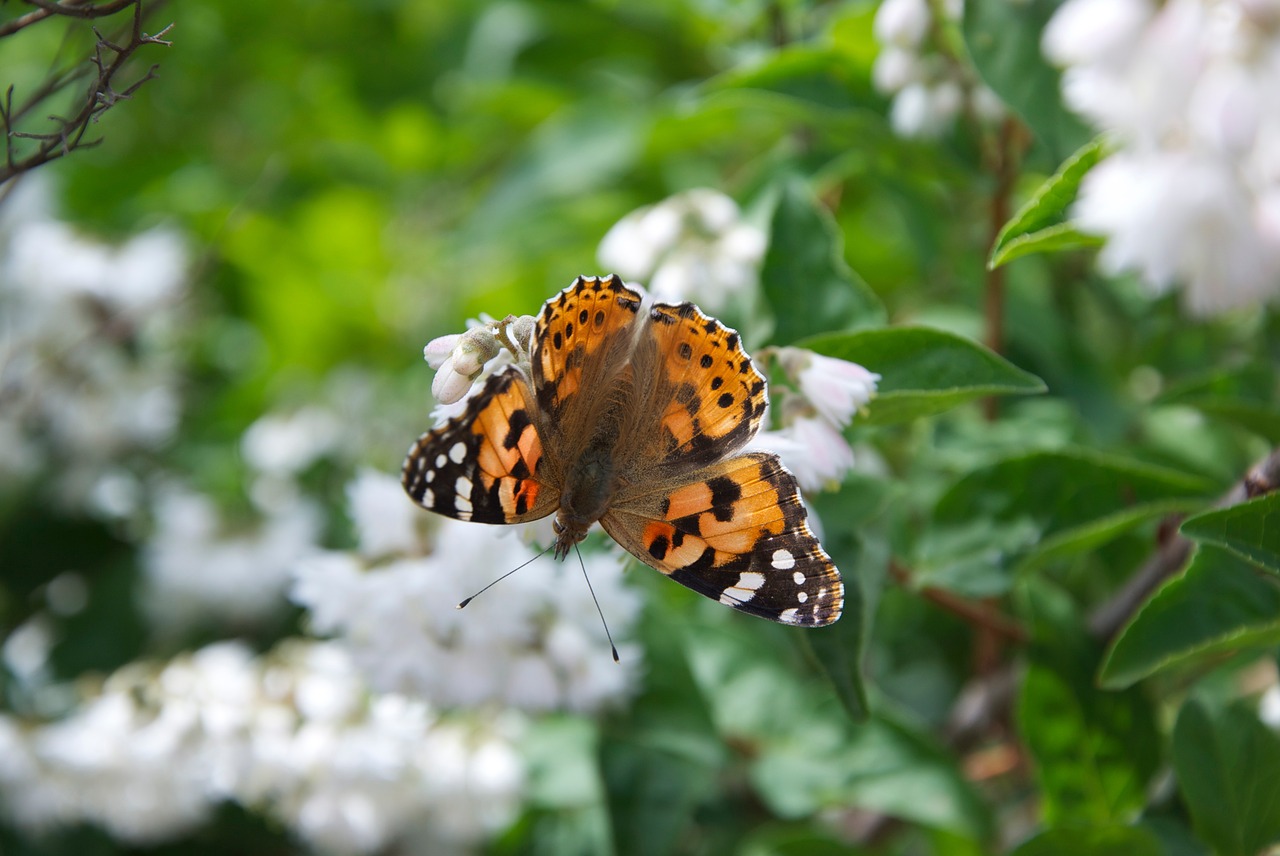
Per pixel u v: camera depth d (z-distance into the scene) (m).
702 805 0.49
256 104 0.69
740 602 0.39
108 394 0.55
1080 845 0.42
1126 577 0.48
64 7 0.38
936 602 0.44
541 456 0.39
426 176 0.65
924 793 0.45
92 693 0.48
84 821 0.50
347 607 0.43
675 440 0.40
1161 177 0.38
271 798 0.48
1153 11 0.37
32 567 0.54
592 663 0.44
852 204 0.54
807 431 0.40
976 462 0.46
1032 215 0.40
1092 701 0.44
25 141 0.45
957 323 0.48
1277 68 0.36
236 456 0.56
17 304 0.54
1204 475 0.48
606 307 0.40
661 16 0.56
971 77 0.46
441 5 0.67
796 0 0.50
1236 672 0.47
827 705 0.46
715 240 0.46
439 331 0.59
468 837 0.47
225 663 0.47
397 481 0.44
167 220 0.60
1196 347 0.50
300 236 0.58
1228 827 0.42
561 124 0.55
